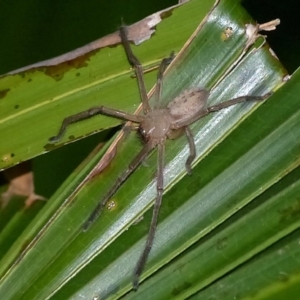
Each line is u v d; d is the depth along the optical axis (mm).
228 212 391
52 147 405
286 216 384
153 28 401
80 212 397
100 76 404
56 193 403
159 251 392
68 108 405
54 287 392
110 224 398
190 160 399
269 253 385
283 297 381
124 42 401
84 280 393
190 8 400
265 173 392
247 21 399
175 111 406
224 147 400
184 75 406
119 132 406
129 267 394
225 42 401
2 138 403
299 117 393
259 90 401
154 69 408
